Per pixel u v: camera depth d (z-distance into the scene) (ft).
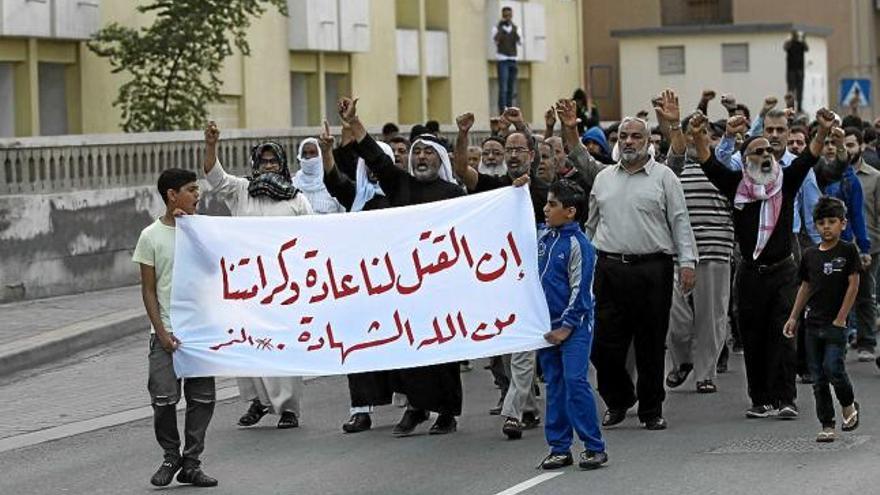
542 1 173.78
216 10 106.32
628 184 52.31
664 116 57.11
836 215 48.75
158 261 44.88
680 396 59.06
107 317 77.25
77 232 86.84
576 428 45.52
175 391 45.14
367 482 44.88
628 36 192.13
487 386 62.90
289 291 46.85
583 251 45.88
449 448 49.73
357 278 47.32
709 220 59.21
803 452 47.29
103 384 64.59
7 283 81.71
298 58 134.00
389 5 147.33
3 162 81.97
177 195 45.19
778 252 53.11
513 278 47.11
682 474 44.45
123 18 112.06
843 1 208.64
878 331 72.90
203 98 108.78
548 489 43.01
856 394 58.03
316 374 47.01
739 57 188.96
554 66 177.37
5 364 66.80
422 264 47.57
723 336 59.67
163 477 45.01
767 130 61.41
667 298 51.80
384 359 47.39
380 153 52.90
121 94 107.34
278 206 54.44
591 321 45.78
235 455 49.49
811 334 49.19
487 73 164.35
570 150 54.80
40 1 103.35
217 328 45.88
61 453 50.93
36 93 105.09
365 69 143.74
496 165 61.26
